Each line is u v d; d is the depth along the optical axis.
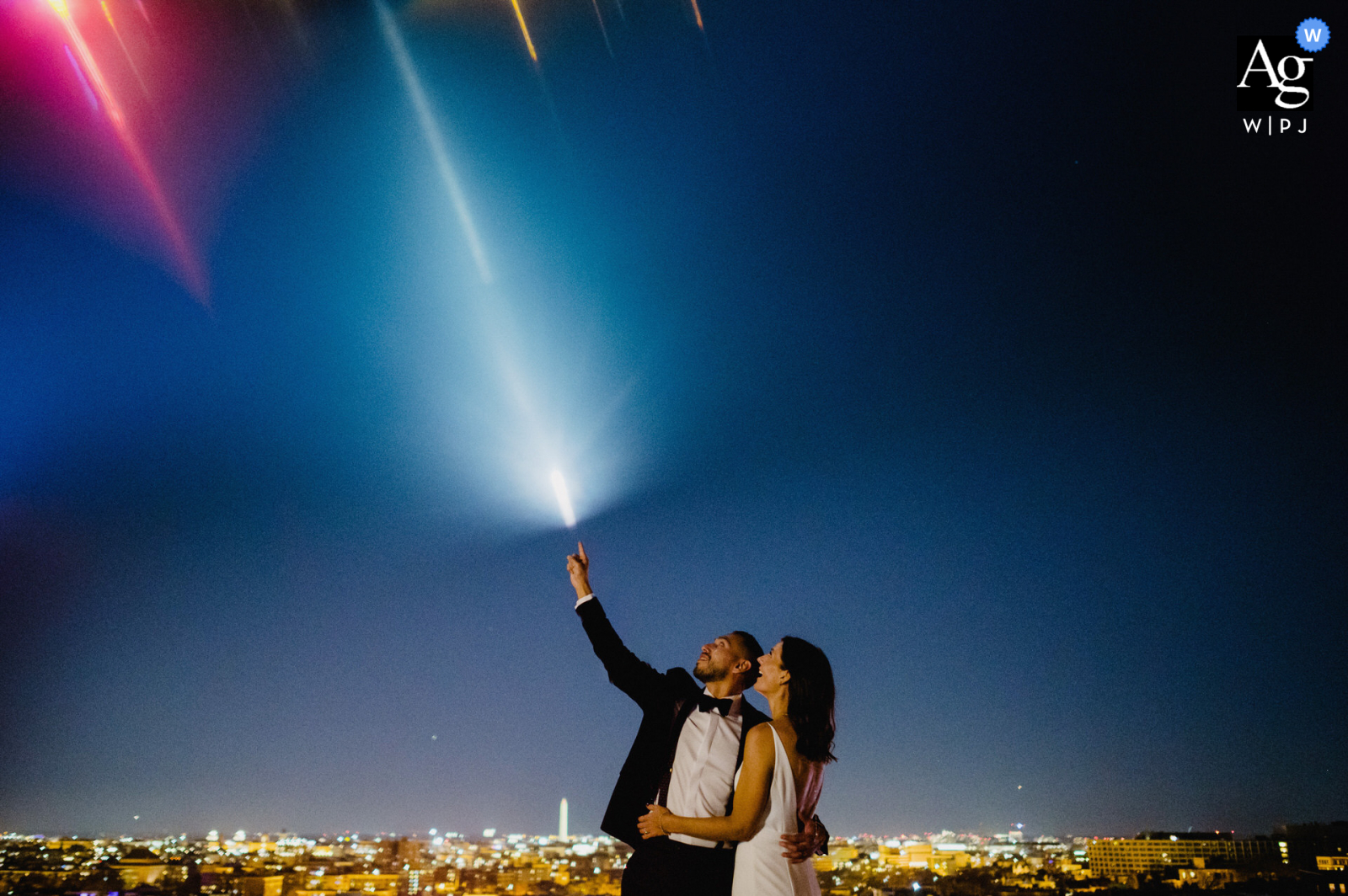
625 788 3.26
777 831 2.94
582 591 3.64
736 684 3.37
